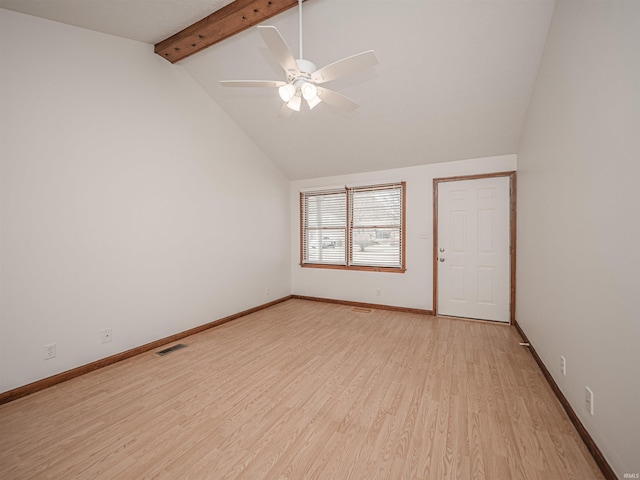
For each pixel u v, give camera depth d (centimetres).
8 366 209
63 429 176
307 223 519
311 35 258
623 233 126
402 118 337
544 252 238
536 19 220
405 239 425
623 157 126
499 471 141
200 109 354
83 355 249
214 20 246
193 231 345
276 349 296
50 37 229
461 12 224
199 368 256
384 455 153
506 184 363
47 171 228
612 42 134
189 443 164
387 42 254
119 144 274
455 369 248
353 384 226
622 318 126
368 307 457
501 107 299
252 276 436
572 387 179
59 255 235
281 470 144
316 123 375
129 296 282
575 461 146
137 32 269
